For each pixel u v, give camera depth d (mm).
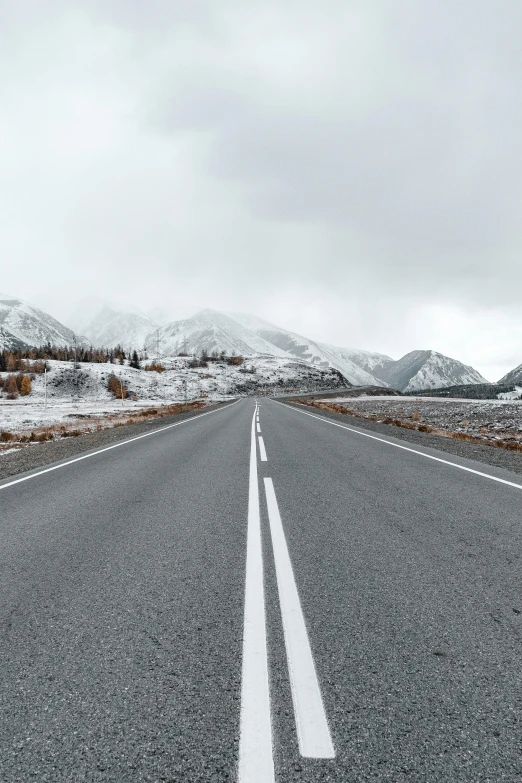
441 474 7324
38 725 1722
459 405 37781
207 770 1494
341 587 2998
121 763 1529
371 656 2160
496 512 4988
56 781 1457
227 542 3982
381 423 21828
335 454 9758
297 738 1628
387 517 4785
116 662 2137
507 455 10039
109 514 5070
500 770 1487
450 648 2234
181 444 12008
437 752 1562
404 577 3166
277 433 14797
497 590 2949
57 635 2400
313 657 2152
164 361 192500
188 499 5711
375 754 1553
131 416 32406
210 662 2121
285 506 5273
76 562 3553
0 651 2252
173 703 1830
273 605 2730
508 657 2158
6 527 4637
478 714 1757
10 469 8875
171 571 3322
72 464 9008
